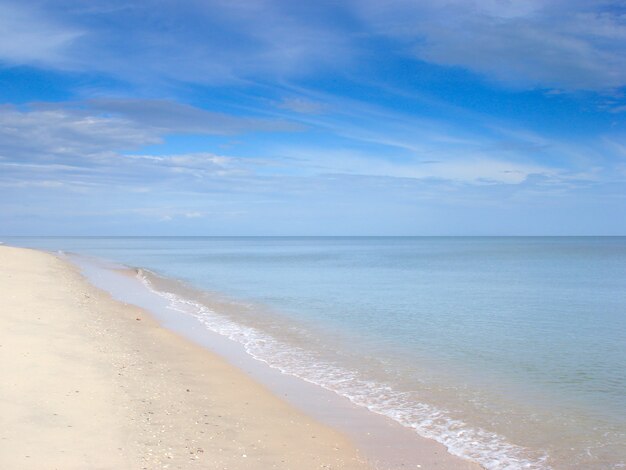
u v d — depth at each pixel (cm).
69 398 952
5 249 5331
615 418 1042
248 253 9756
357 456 859
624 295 3127
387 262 6806
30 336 1388
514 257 8456
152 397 1047
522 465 833
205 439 864
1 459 680
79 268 4406
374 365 1430
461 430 977
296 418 1023
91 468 689
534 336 1845
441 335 1852
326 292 3152
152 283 3538
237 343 1692
